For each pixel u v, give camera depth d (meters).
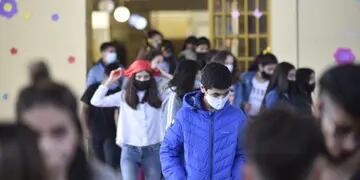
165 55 10.04
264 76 9.27
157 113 7.31
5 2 10.26
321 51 10.80
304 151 2.27
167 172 5.40
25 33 10.66
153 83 7.29
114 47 9.50
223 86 5.23
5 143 2.22
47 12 10.66
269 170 2.29
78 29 10.66
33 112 2.54
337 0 10.77
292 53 10.81
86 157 2.80
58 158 2.57
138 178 7.44
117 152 8.44
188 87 6.52
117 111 8.41
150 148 7.32
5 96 10.65
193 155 5.31
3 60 10.66
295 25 10.80
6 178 2.19
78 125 2.72
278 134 2.30
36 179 2.23
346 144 2.63
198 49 9.98
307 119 2.39
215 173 5.29
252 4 11.26
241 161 5.29
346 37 10.78
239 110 5.41
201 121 5.33
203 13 16.52
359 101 2.61
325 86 2.68
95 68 9.48
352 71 2.66
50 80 2.73
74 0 10.64
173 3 16.22
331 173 2.58
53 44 10.66
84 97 8.30
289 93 7.93
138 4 15.97
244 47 11.29
